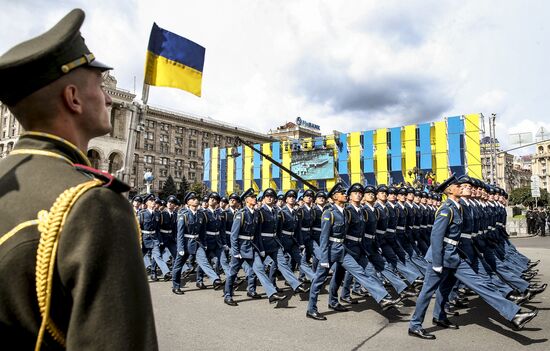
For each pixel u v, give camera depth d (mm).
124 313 802
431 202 11078
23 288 850
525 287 6645
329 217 6199
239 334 5191
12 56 945
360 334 5215
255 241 7500
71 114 1050
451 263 5184
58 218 840
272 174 41281
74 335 780
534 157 121062
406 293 6602
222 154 46062
